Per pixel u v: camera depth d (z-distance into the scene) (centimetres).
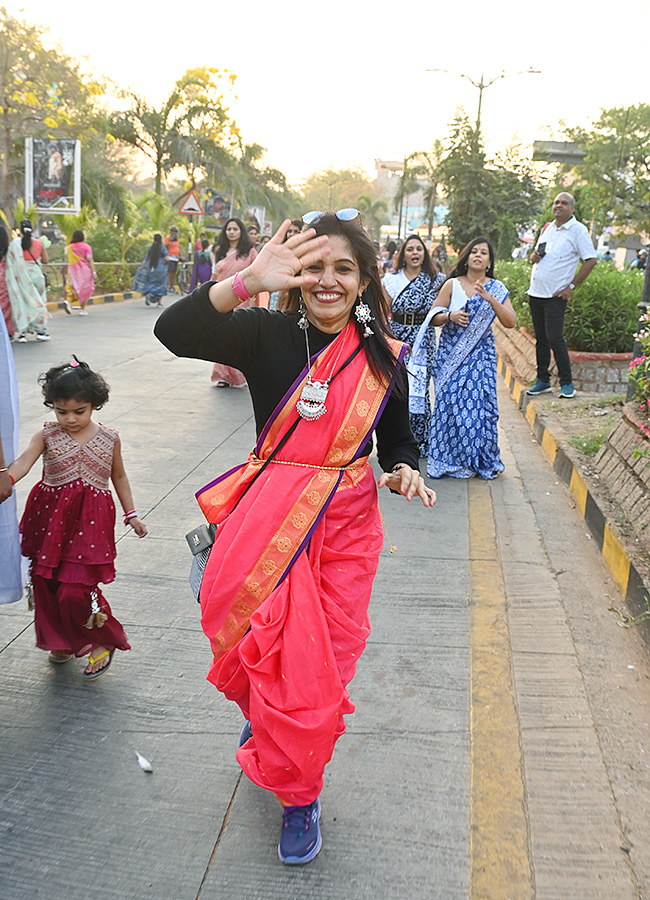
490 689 328
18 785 267
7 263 1108
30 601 333
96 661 324
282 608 219
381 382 233
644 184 2212
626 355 880
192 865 238
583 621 388
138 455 620
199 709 310
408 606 397
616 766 285
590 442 625
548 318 801
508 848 246
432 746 292
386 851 244
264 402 235
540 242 811
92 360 1031
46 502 309
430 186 4428
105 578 316
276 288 215
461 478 616
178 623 372
